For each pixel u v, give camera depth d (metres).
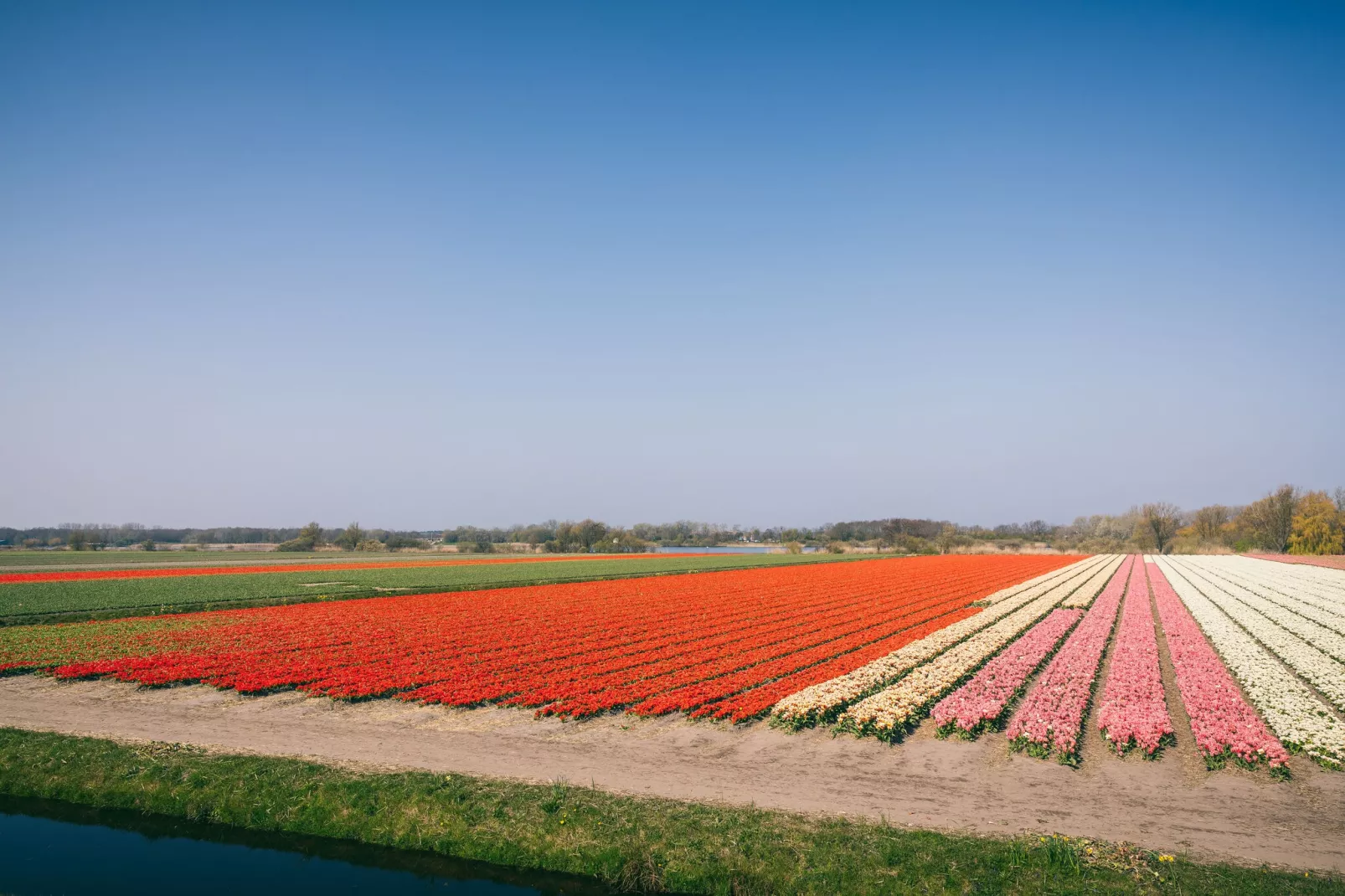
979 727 25.22
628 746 23.28
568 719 26.20
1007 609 53.84
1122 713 25.08
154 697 29.11
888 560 127.62
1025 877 15.01
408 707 27.91
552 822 17.81
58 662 34.31
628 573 90.31
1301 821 17.73
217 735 24.14
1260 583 76.75
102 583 70.06
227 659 34.75
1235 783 20.19
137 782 20.36
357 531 173.88
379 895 16.14
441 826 18.03
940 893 14.74
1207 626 45.03
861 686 29.17
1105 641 41.16
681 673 32.69
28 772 21.03
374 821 18.38
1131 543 184.12
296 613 51.50
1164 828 17.33
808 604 57.94
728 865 15.94
